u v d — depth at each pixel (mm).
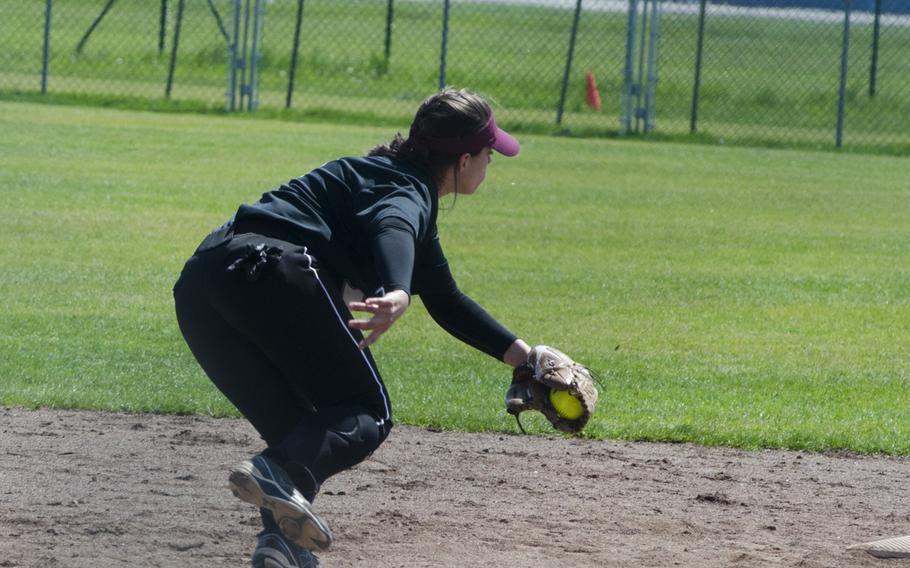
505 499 19859
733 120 93625
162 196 51375
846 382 28609
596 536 18062
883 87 107688
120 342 29750
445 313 15758
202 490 19547
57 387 25625
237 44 86312
